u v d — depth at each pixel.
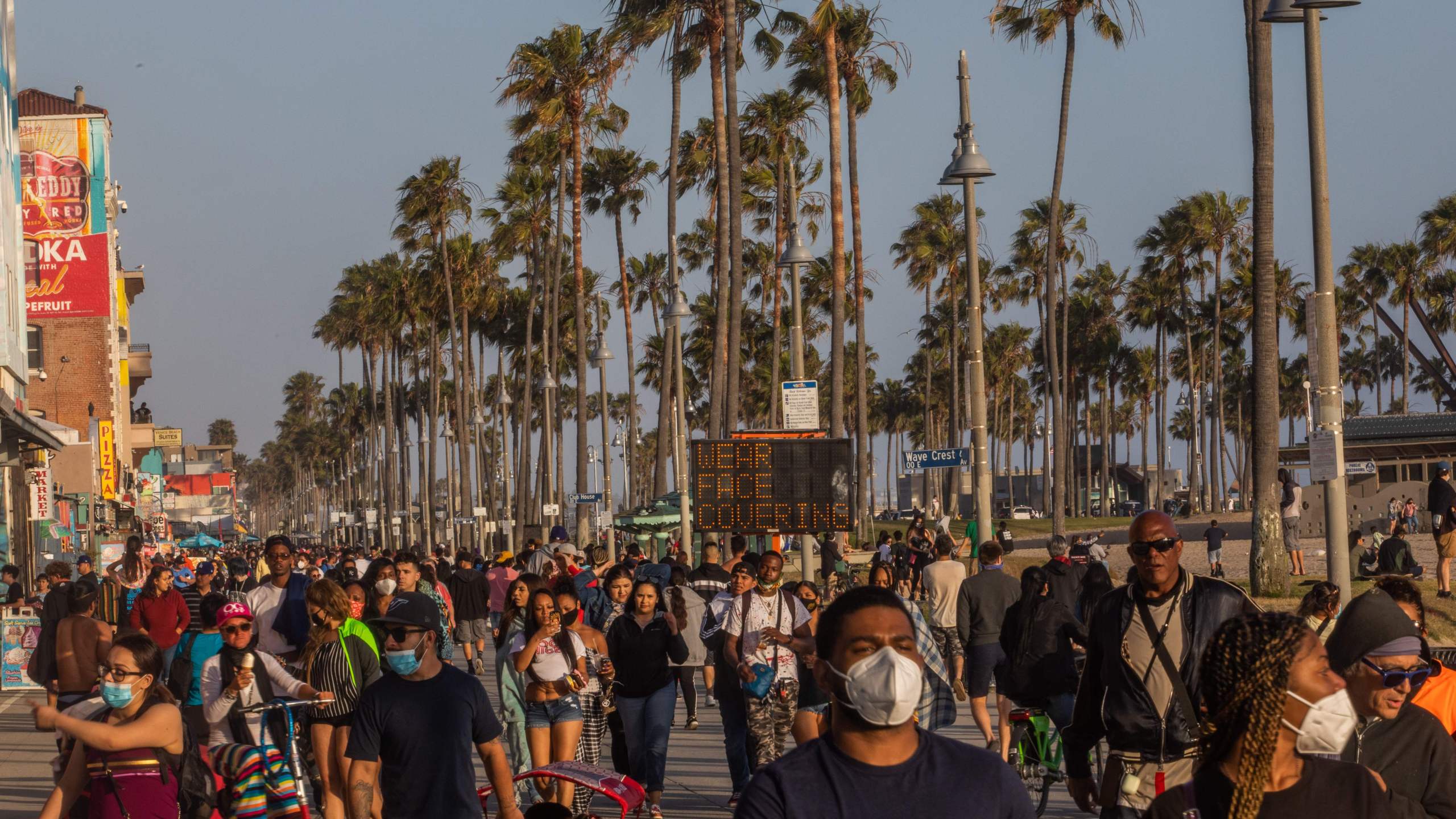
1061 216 85.94
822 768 3.46
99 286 58.88
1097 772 10.53
